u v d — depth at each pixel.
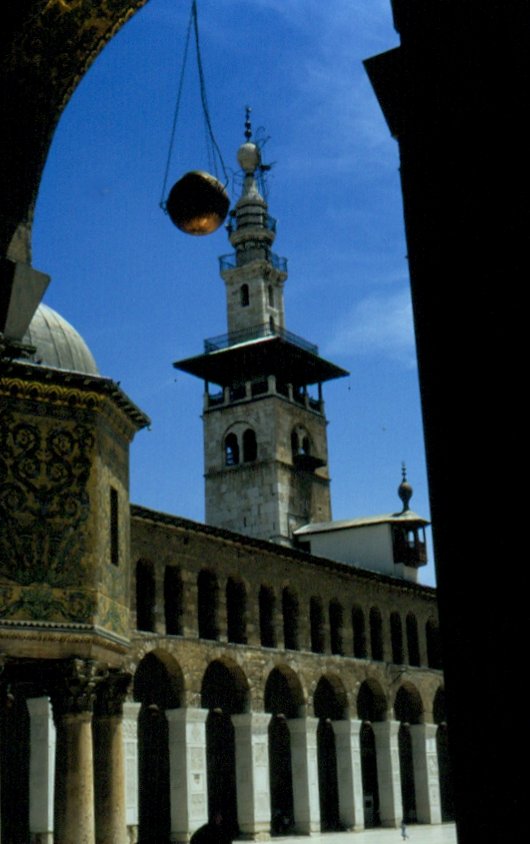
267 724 47.59
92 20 10.83
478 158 5.19
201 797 42.56
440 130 5.33
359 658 56.88
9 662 21.11
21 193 11.94
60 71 11.43
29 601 20.39
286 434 77.81
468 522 4.86
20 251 11.95
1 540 20.44
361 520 68.69
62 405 21.89
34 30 10.77
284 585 51.66
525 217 5.01
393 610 60.97
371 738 59.72
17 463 21.00
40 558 20.77
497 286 5.02
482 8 5.29
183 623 43.84
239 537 47.53
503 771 4.51
